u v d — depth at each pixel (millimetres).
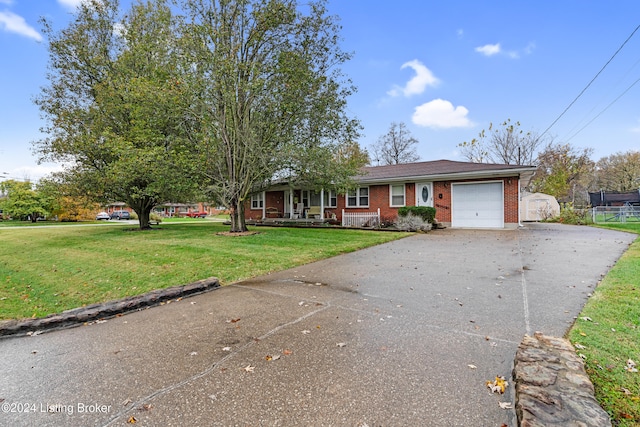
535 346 2543
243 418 1961
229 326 3484
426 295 4434
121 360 2766
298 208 19469
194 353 2857
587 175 39406
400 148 40438
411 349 2818
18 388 2355
